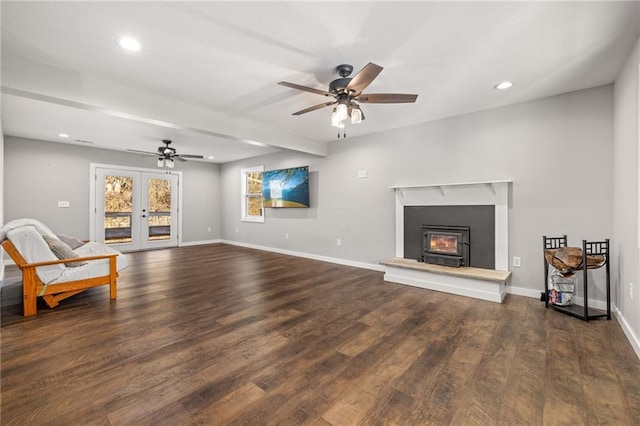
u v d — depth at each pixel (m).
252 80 2.92
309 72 2.74
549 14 1.93
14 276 4.54
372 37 2.19
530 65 2.63
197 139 5.38
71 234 5.96
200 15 1.93
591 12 1.91
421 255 4.34
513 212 3.65
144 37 2.18
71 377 1.91
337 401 1.70
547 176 3.42
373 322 2.82
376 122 4.39
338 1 1.81
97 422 1.52
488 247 3.83
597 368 2.02
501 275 3.48
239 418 1.56
